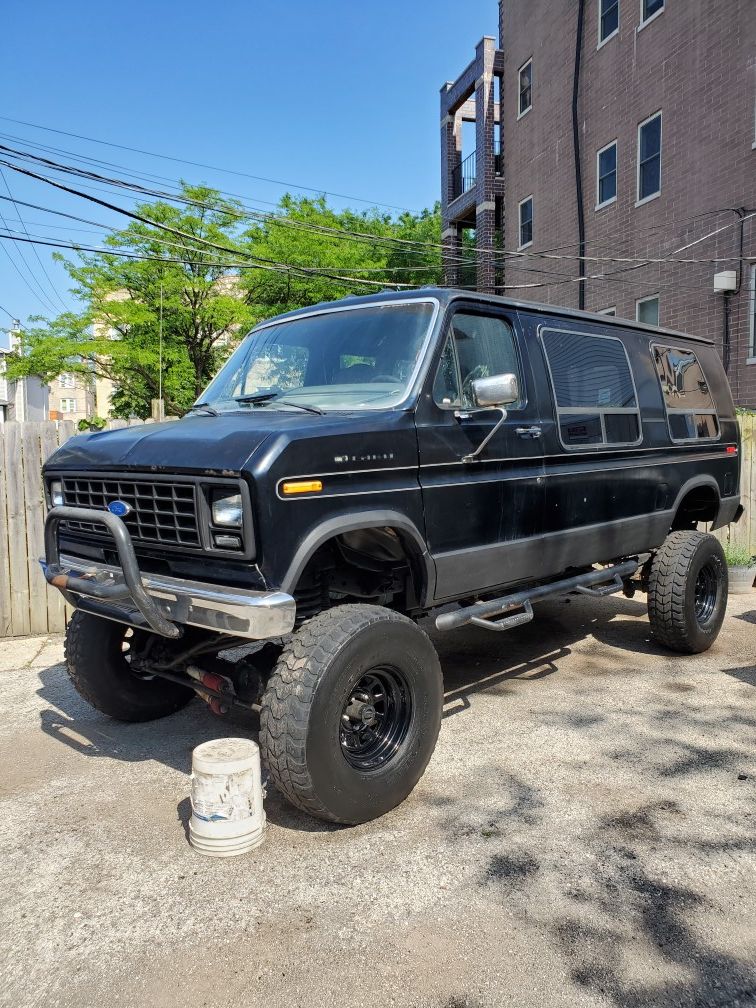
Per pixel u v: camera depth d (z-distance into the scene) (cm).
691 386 630
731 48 1487
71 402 5712
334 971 246
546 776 384
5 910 283
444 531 388
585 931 263
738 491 684
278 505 307
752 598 802
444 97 2836
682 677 538
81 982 244
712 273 1566
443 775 388
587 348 516
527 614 443
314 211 2634
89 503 373
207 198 2309
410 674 346
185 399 2600
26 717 483
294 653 315
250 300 2633
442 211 2908
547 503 459
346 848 321
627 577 610
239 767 315
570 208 2034
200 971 247
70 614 682
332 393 402
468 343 419
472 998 233
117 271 2308
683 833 328
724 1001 231
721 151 1525
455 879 296
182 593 317
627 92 1780
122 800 369
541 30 2123
